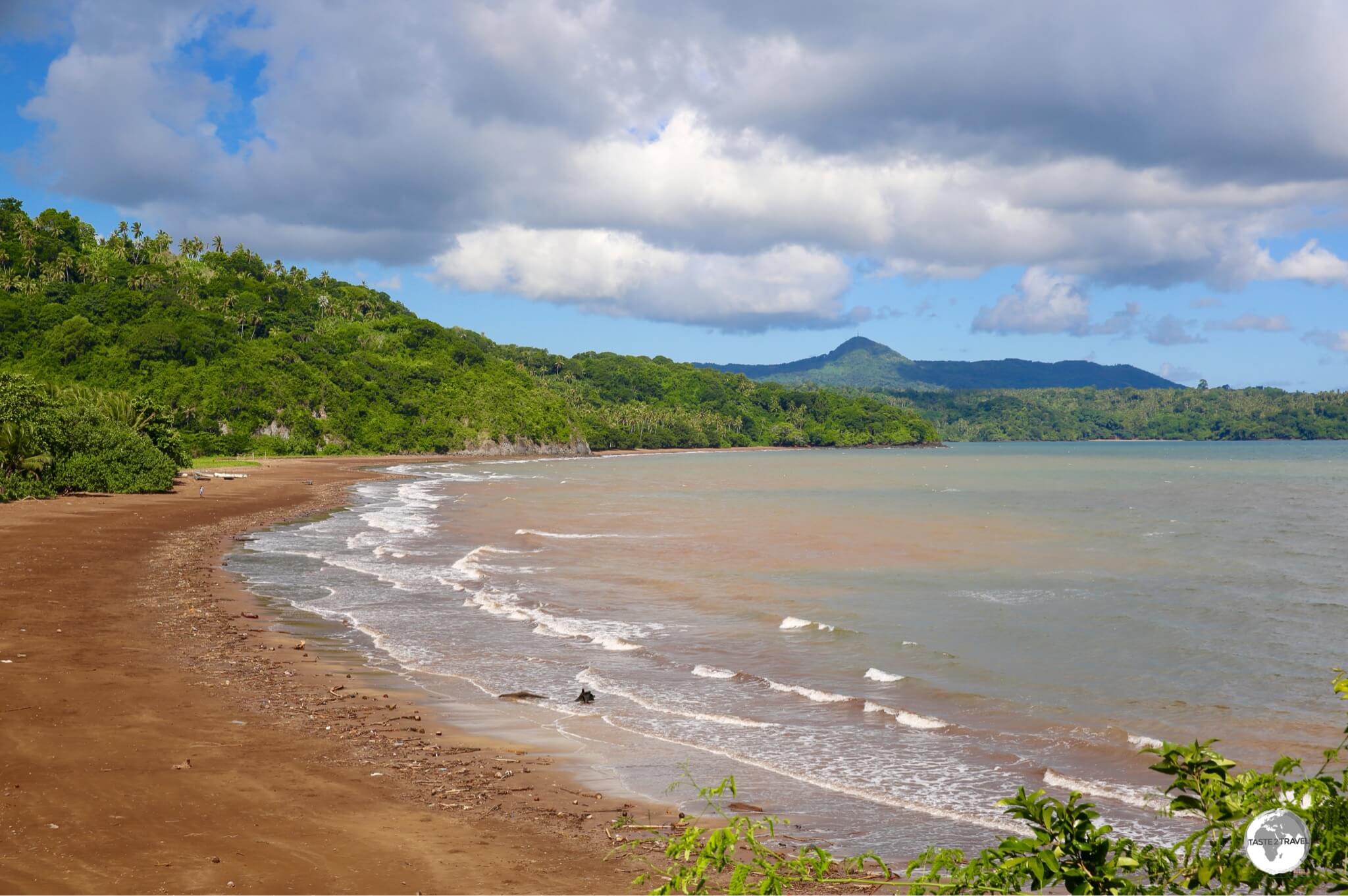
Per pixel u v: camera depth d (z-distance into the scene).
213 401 153.25
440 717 14.84
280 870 8.34
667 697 16.48
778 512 60.09
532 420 198.88
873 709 15.77
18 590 23.95
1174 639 21.94
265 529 44.78
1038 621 24.08
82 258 194.38
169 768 11.14
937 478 111.44
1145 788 12.18
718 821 10.48
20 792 9.95
